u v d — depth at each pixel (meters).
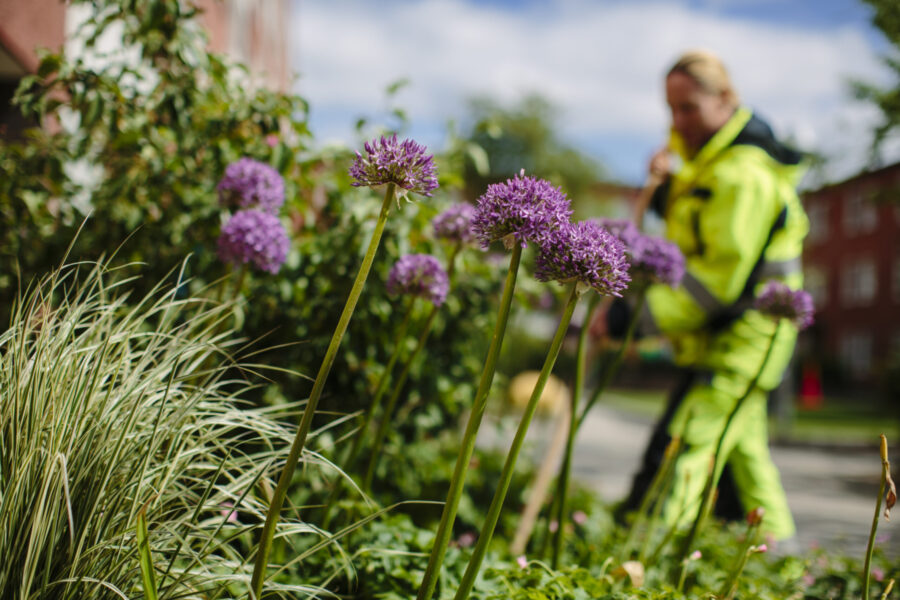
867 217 35.03
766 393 3.11
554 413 4.81
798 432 14.97
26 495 1.32
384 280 2.72
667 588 1.87
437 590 1.77
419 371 2.99
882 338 34.03
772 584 2.28
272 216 2.13
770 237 3.15
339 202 2.90
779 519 3.03
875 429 16.09
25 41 4.11
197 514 1.36
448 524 1.31
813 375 24.86
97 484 1.39
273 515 1.23
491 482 3.77
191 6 2.69
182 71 2.71
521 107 28.05
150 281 2.73
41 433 1.39
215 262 2.68
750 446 3.08
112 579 1.33
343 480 2.10
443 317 3.06
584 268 1.30
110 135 2.73
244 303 2.03
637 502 3.12
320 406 2.76
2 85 4.32
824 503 6.89
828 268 37.38
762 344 3.05
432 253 2.92
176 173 2.82
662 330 3.18
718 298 3.01
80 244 2.78
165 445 1.61
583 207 28.25
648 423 16.98
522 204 1.32
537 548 2.67
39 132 2.87
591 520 3.14
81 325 1.70
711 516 3.13
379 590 1.83
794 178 3.34
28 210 2.81
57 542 1.34
